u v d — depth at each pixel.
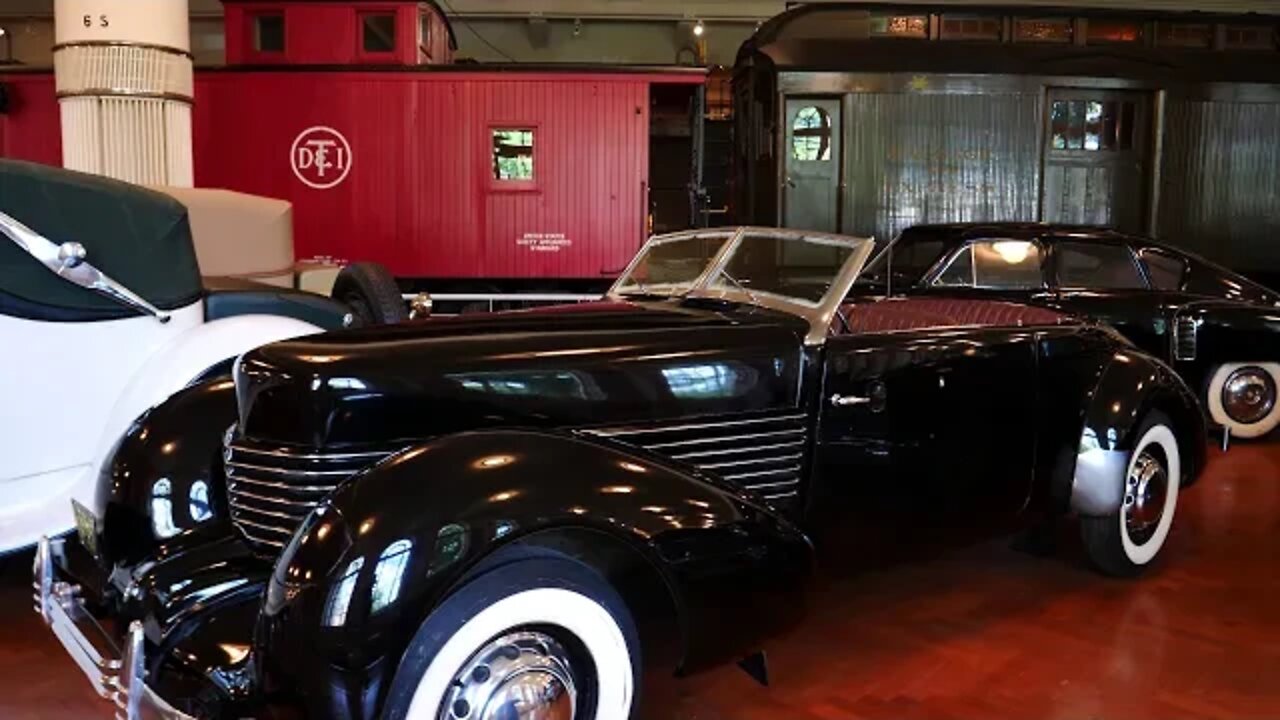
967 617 3.66
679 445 2.80
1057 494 3.74
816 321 3.08
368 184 9.16
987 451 3.46
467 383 2.55
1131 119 9.80
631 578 2.30
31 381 3.52
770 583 2.52
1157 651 3.37
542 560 2.18
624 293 3.73
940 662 3.27
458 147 9.12
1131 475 3.94
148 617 2.42
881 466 3.20
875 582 4.04
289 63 9.31
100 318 3.63
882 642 3.43
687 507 2.35
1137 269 6.87
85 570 2.88
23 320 3.47
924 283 6.89
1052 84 9.51
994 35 10.05
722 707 2.94
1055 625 3.59
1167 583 4.02
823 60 9.29
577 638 2.21
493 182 9.15
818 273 3.19
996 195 9.49
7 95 9.69
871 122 9.31
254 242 6.63
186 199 6.29
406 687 2.04
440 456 2.16
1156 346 6.61
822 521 3.11
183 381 3.61
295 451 2.46
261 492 2.53
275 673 2.02
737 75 10.35
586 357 2.70
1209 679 3.15
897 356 3.21
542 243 9.21
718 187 11.95
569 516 2.16
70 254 3.45
